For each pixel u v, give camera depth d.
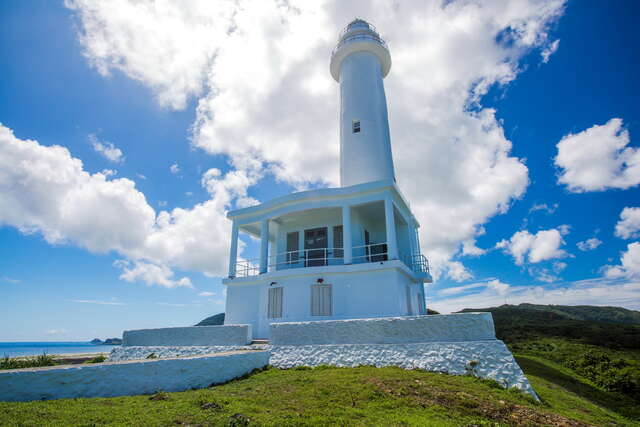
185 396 8.25
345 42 25.14
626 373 15.54
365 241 20.89
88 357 17.84
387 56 25.08
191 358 9.97
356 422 6.69
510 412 7.86
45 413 6.46
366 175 21.58
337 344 12.68
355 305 16.45
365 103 23.12
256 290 19.45
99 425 6.00
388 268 16.20
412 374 10.27
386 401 8.01
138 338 17.00
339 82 25.38
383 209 19.66
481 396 8.68
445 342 11.34
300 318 17.25
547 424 7.47
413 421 6.80
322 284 17.33
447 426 6.62
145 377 9.01
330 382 9.47
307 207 18.69
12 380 7.35
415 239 24.20
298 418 6.73
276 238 22.25
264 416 6.80
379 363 11.66
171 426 6.09
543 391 11.28
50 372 7.82
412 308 19.22
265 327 18.14
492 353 10.53
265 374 11.22
